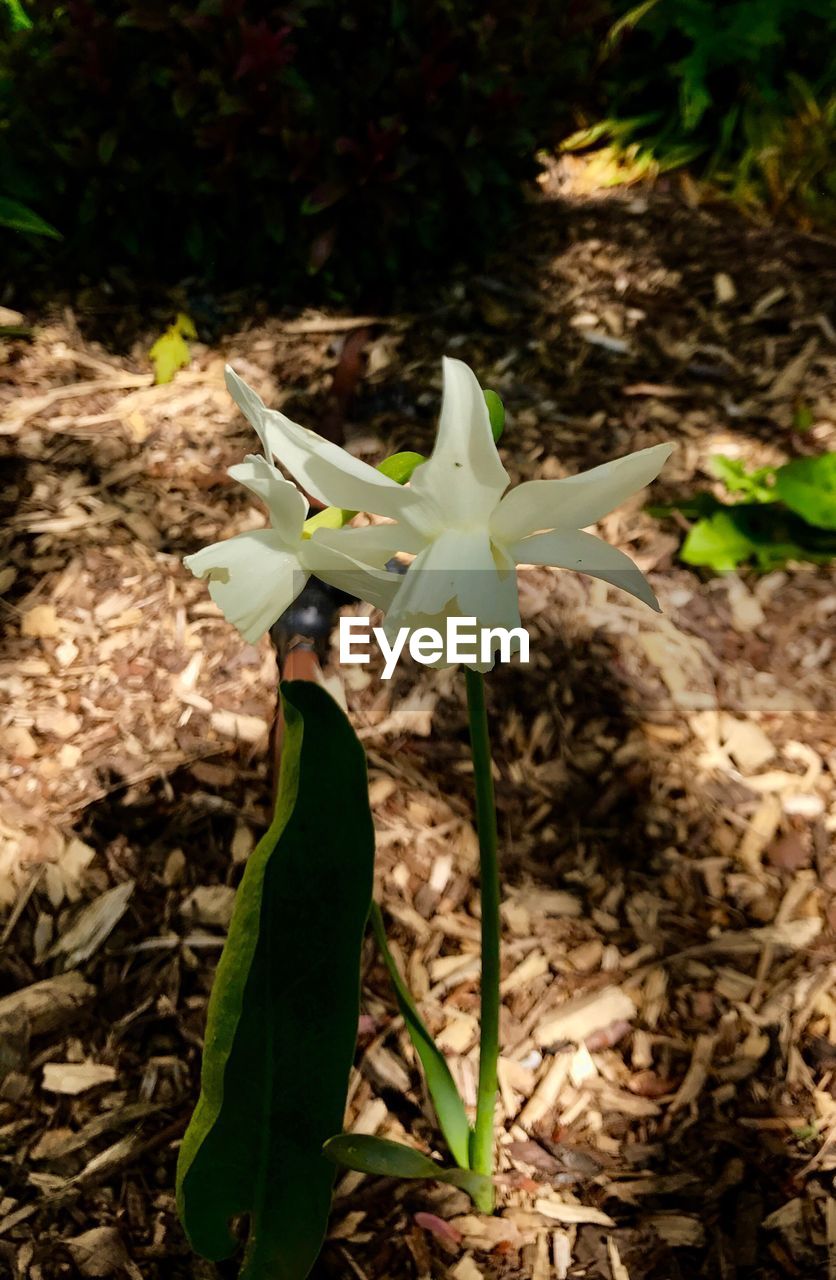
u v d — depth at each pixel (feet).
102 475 1.69
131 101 1.89
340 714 0.67
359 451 1.73
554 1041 1.09
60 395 1.84
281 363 1.94
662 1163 1.01
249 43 1.76
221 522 1.63
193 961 1.14
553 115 2.08
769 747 1.36
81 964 1.14
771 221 2.36
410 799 1.30
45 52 2.05
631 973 1.15
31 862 1.22
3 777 1.29
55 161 1.98
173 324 2.02
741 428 1.82
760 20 2.39
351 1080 1.06
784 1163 1.00
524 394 1.89
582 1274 0.93
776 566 1.59
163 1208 0.97
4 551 1.55
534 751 1.36
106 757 1.32
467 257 2.18
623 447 1.78
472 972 1.14
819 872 1.24
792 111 2.52
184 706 1.39
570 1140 1.02
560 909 1.20
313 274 2.04
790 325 2.03
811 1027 1.10
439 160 1.96
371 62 1.87
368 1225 0.96
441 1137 1.02
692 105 2.42
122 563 1.55
